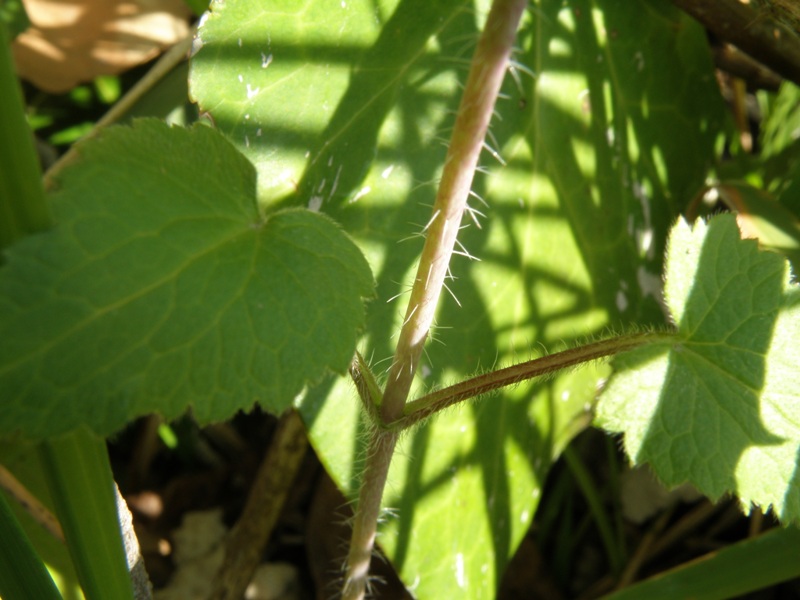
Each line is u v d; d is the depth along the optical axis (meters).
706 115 0.15
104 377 0.06
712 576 0.12
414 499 0.12
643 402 0.09
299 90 0.11
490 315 0.12
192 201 0.06
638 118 0.14
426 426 0.12
